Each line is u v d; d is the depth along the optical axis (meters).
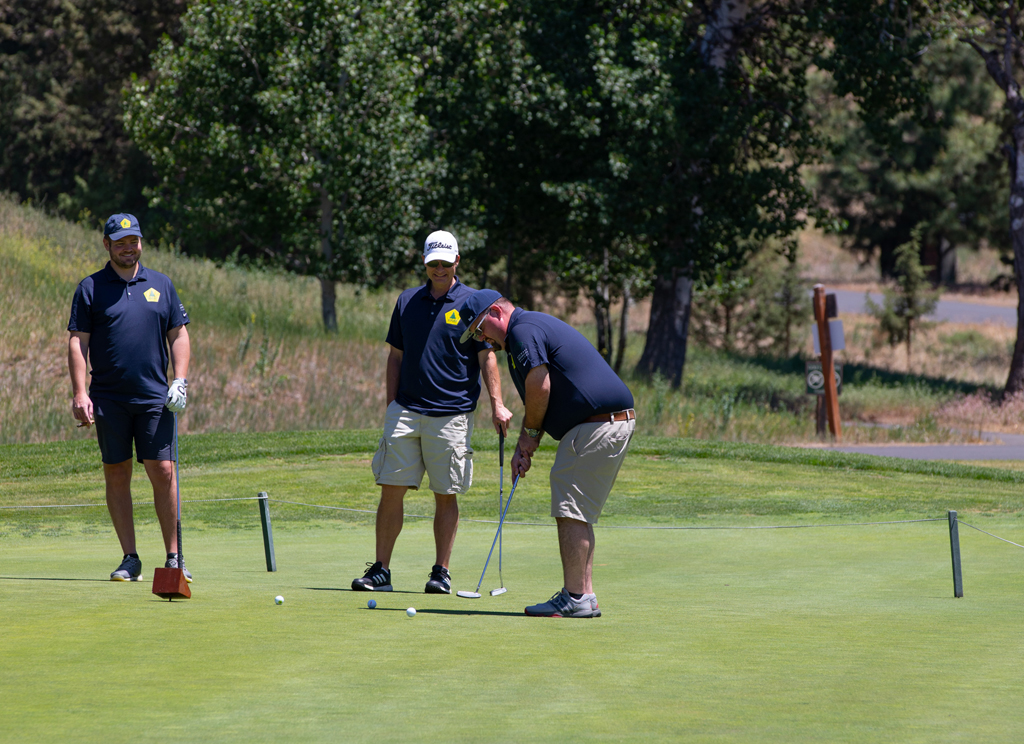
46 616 10.88
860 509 27.69
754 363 95.12
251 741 6.43
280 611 11.59
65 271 61.19
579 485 12.26
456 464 14.87
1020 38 71.44
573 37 64.69
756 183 64.25
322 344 54.94
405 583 15.83
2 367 46.25
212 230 66.75
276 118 59.16
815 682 8.34
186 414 42.78
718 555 19.20
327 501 28.89
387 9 60.81
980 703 7.66
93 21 111.06
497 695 7.75
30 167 126.88
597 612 12.14
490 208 66.69
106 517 25.80
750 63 73.25
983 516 26.20
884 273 158.25
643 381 64.25
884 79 65.94
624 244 66.19
